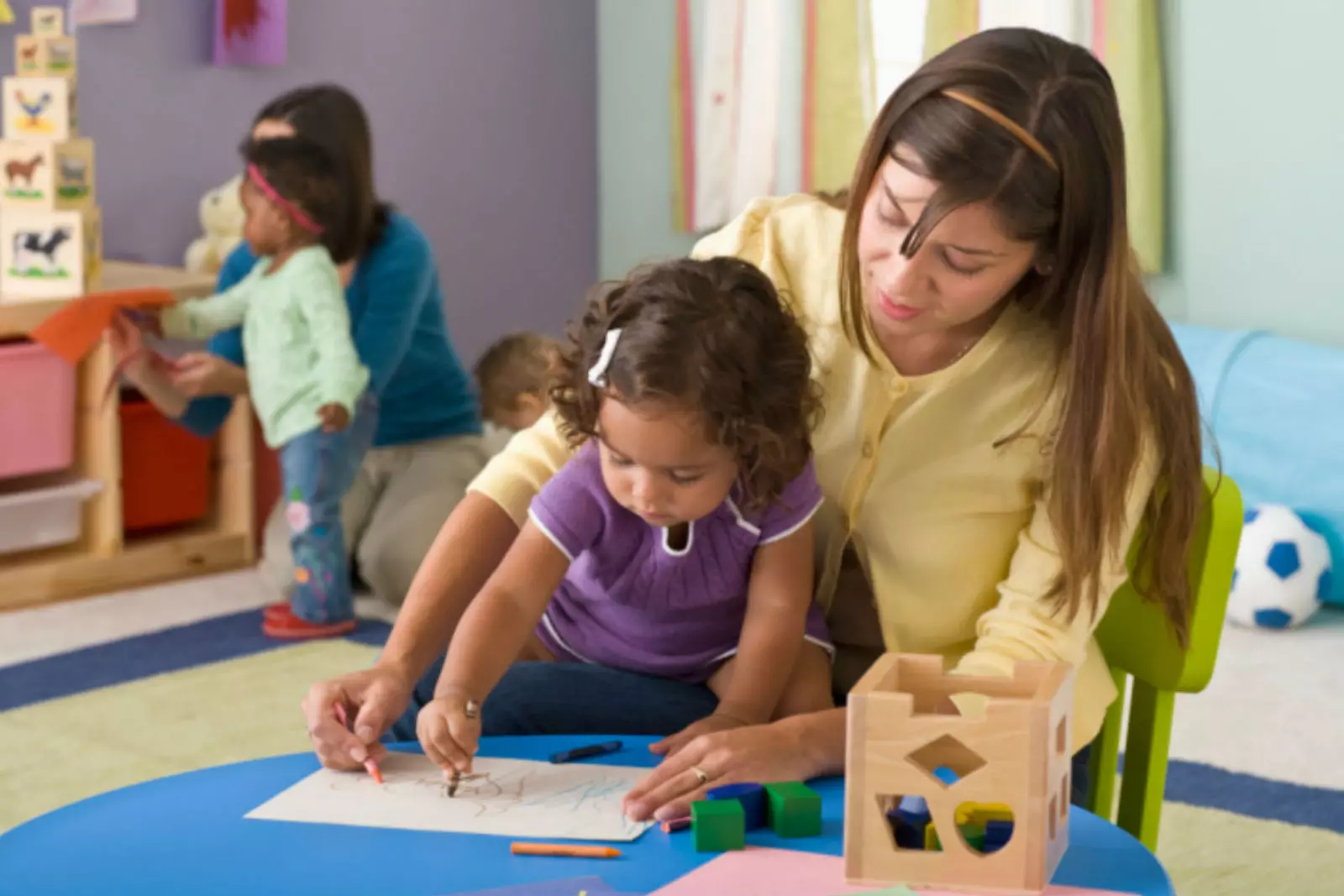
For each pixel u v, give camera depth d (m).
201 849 0.95
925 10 3.71
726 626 1.28
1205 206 3.46
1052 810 0.90
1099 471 1.16
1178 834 1.95
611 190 4.36
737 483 1.20
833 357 1.29
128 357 2.93
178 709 2.40
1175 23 3.42
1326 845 1.92
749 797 0.99
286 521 3.07
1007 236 1.10
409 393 3.14
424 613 1.22
